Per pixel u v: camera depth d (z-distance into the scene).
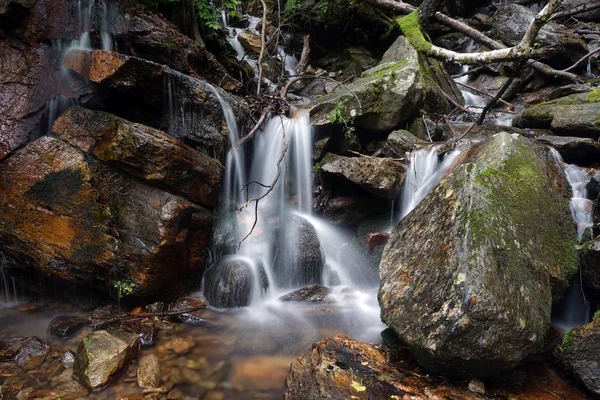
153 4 5.64
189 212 4.12
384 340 3.47
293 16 10.14
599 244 3.43
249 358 3.50
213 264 4.71
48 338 3.66
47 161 3.88
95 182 3.88
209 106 4.88
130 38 4.86
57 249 3.92
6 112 3.99
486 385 2.86
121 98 4.23
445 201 3.36
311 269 4.91
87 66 3.94
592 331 2.93
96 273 3.96
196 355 3.52
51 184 3.87
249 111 5.84
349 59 10.08
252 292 4.45
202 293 4.57
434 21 9.27
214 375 3.26
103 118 3.90
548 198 3.73
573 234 3.73
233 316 4.21
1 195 3.95
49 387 3.02
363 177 5.48
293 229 5.09
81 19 4.40
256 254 4.91
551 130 6.21
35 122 4.05
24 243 3.97
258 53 9.01
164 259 4.00
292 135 6.13
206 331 3.91
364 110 6.19
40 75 4.14
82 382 3.05
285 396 2.93
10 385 3.02
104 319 3.92
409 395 2.68
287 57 10.03
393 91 6.20
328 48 10.43
